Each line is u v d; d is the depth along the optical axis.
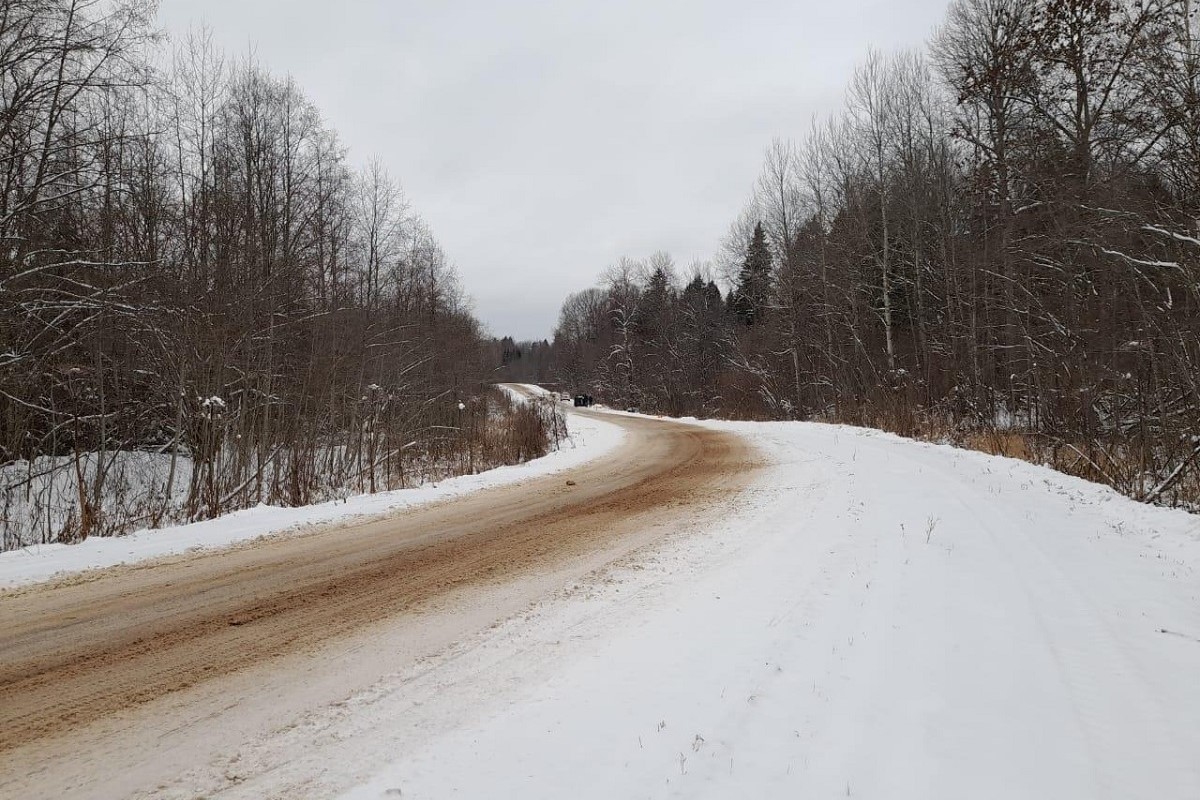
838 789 3.17
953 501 10.57
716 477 15.90
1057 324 17.11
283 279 18.77
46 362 13.90
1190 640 4.95
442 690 4.50
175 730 3.96
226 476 15.52
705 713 4.00
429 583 7.21
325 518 11.37
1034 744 3.58
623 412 58.62
